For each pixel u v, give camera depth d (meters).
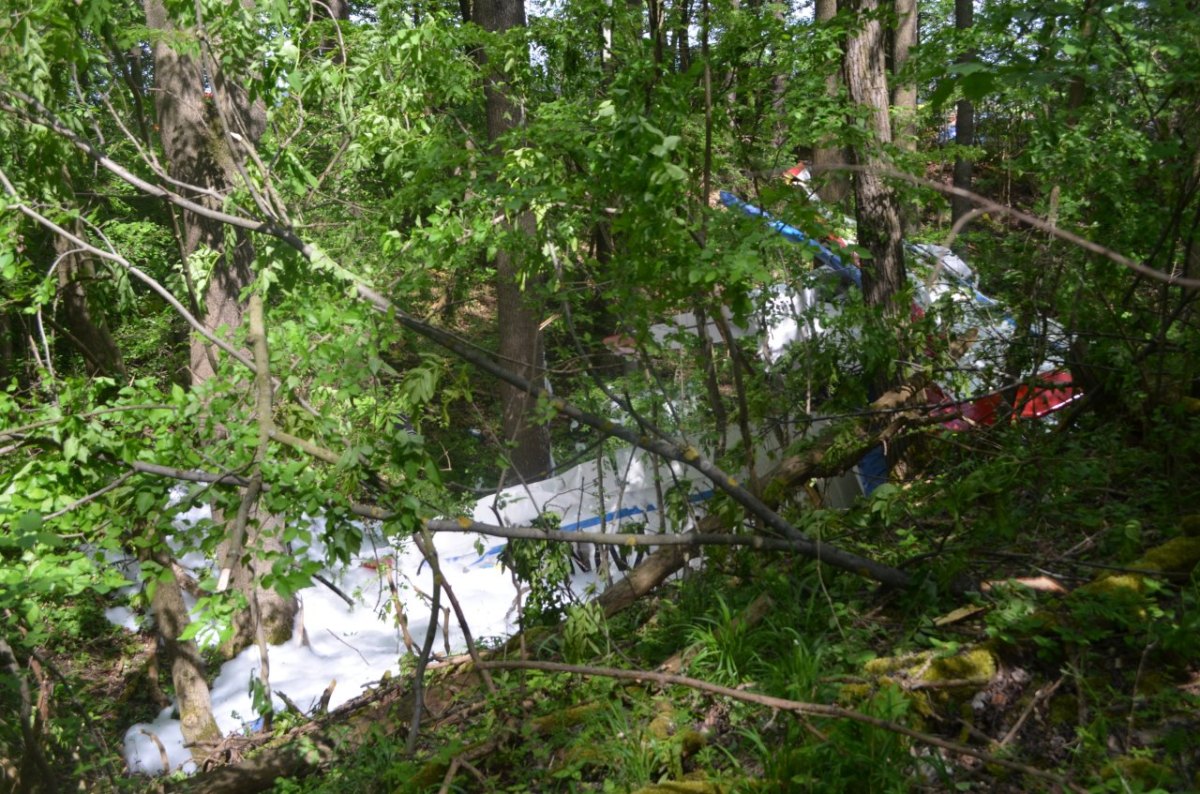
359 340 4.57
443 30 5.93
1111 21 3.97
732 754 4.12
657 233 3.92
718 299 4.48
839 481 8.23
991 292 6.69
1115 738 3.72
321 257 4.90
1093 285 5.80
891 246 7.66
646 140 3.78
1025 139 6.33
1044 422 6.57
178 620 8.95
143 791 6.15
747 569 5.70
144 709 9.59
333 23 5.71
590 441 9.49
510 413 10.98
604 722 4.50
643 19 5.89
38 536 3.73
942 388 7.55
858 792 3.58
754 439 6.52
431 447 10.40
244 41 5.40
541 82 6.51
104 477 4.27
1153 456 5.50
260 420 4.21
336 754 5.26
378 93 5.76
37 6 5.09
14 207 5.04
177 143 9.71
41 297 5.33
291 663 9.80
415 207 5.46
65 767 6.30
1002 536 5.06
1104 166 5.29
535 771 4.30
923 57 4.96
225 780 5.14
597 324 7.21
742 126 6.12
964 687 4.08
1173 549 4.66
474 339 13.62
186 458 4.30
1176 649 3.89
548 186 4.53
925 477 6.82
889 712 3.72
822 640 4.69
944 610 4.85
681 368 6.98
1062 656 4.25
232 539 3.74
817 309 7.29
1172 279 1.89
